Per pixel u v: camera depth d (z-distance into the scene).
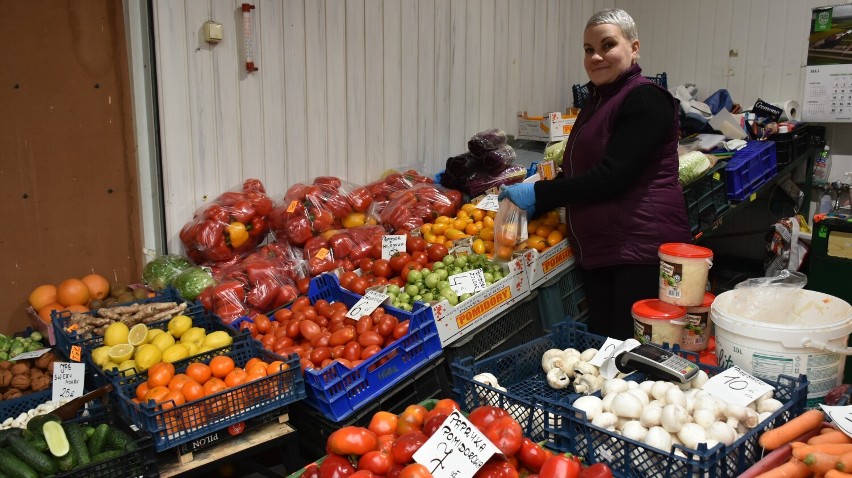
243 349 2.60
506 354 2.36
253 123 3.73
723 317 2.12
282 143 3.87
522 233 3.12
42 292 3.12
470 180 4.07
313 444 2.58
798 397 1.89
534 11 5.04
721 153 4.19
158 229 3.55
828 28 4.70
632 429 1.80
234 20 3.58
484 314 2.97
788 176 5.03
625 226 2.93
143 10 3.34
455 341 2.86
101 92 3.32
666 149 2.88
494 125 4.95
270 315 3.15
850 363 3.28
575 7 5.38
